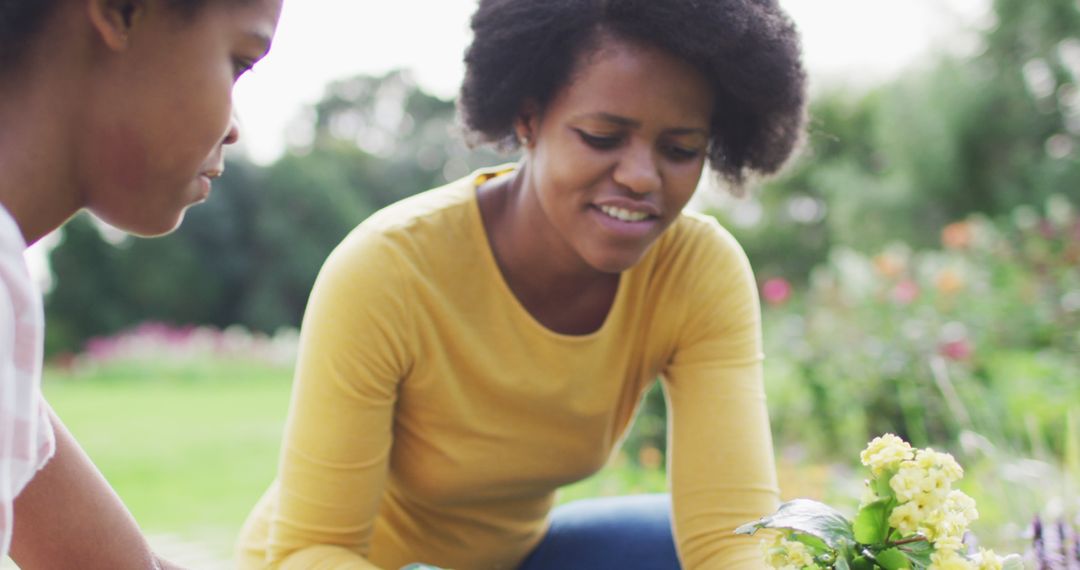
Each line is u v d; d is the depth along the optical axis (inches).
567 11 52.3
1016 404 139.0
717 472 61.2
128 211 37.5
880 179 438.3
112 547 47.9
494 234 60.8
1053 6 388.2
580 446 65.0
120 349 534.0
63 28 34.4
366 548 61.2
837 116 476.4
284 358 538.3
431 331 59.1
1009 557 42.1
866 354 160.4
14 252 32.1
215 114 36.5
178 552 151.5
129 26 34.8
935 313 182.7
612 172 52.9
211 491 199.5
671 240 63.4
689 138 53.1
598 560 70.8
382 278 57.4
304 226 701.3
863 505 40.1
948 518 39.6
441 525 67.7
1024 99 393.7
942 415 143.9
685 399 64.0
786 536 42.3
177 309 664.4
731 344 63.9
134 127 35.8
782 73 54.5
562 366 61.6
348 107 931.3
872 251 397.7
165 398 399.2
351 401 57.8
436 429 62.2
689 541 61.4
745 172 61.7
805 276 464.1
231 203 689.0
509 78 56.1
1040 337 184.5
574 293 61.4
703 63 51.7
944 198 404.5
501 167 64.6
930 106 406.9
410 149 858.8
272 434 283.1
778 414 167.6
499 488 65.3
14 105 34.6
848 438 157.9
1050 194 361.1
